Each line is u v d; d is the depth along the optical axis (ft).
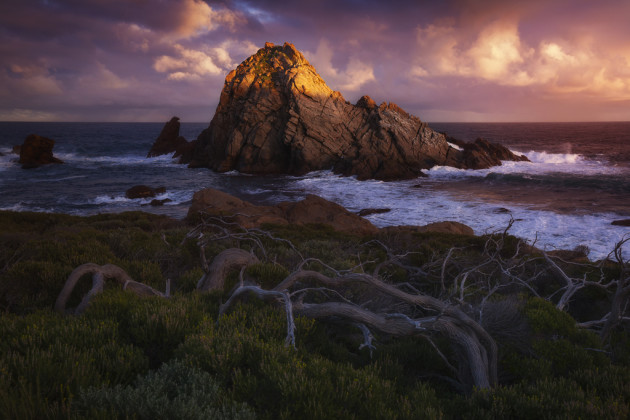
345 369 13.53
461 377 16.07
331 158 221.46
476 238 49.37
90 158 300.20
